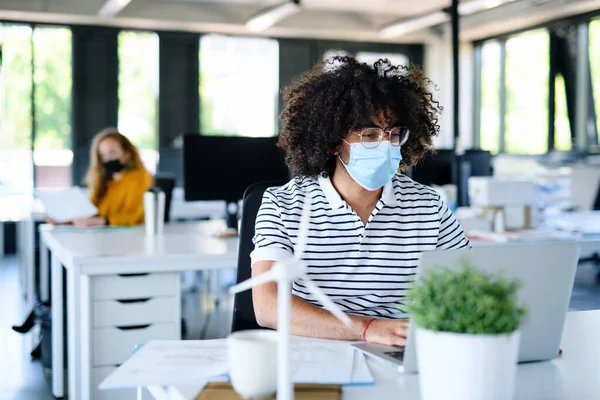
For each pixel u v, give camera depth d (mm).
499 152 10008
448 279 915
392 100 1614
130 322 2715
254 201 1858
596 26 8367
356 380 1134
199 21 9117
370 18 9898
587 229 3791
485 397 882
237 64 9680
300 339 1466
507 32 9734
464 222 3715
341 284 1637
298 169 1701
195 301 5738
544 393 1113
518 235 3500
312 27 9664
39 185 8859
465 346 876
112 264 2658
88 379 2660
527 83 9469
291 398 855
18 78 8758
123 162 3973
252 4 9258
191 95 9477
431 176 4043
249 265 1841
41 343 3803
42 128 8859
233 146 3570
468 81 10492
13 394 3436
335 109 1618
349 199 1664
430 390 913
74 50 8930
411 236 1673
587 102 8500
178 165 9445
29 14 8477
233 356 996
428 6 9422
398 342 1397
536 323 1246
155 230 3420
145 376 1135
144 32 9219
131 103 9227
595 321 1671
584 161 8477
